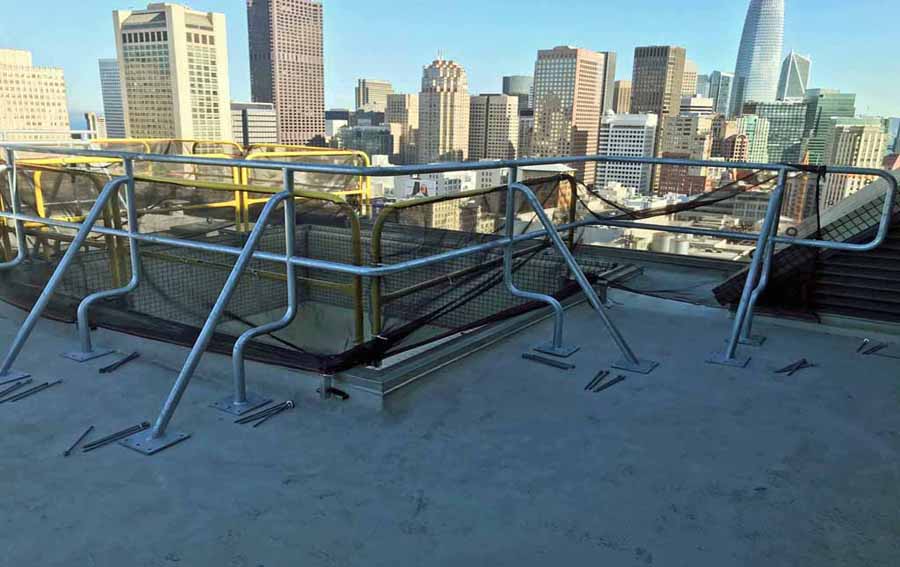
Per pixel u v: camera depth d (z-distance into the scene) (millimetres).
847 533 1725
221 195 5648
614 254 5277
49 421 2342
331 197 2832
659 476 2014
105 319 3277
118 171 5191
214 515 1767
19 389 2623
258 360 2672
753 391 2729
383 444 2207
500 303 4176
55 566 1538
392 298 3102
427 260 2689
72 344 3162
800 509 1837
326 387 2551
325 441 2227
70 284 4105
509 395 2648
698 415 2479
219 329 4602
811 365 3049
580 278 3074
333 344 5172
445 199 3332
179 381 2250
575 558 1605
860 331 3516
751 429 2359
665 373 2926
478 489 1926
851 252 3496
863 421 2441
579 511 1815
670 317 3830
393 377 2543
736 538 1697
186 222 5320
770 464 2098
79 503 1813
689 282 4613
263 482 1944
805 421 2432
